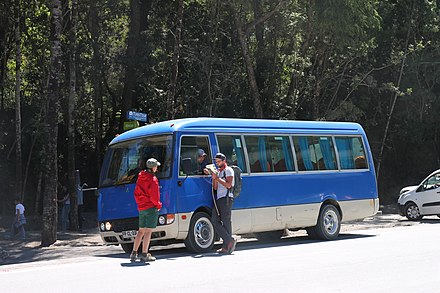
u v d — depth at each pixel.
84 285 9.38
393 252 12.65
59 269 11.42
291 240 16.70
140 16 30.09
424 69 34.09
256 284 9.14
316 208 16.03
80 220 23.08
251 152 14.89
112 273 10.63
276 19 28.48
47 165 17.66
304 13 28.20
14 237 20.47
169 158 13.34
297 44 29.27
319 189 16.17
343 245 14.50
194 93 28.42
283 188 15.34
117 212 13.73
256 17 27.94
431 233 16.91
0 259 15.10
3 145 30.36
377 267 10.66
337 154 16.92
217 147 14.16
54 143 17.67
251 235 18.72
